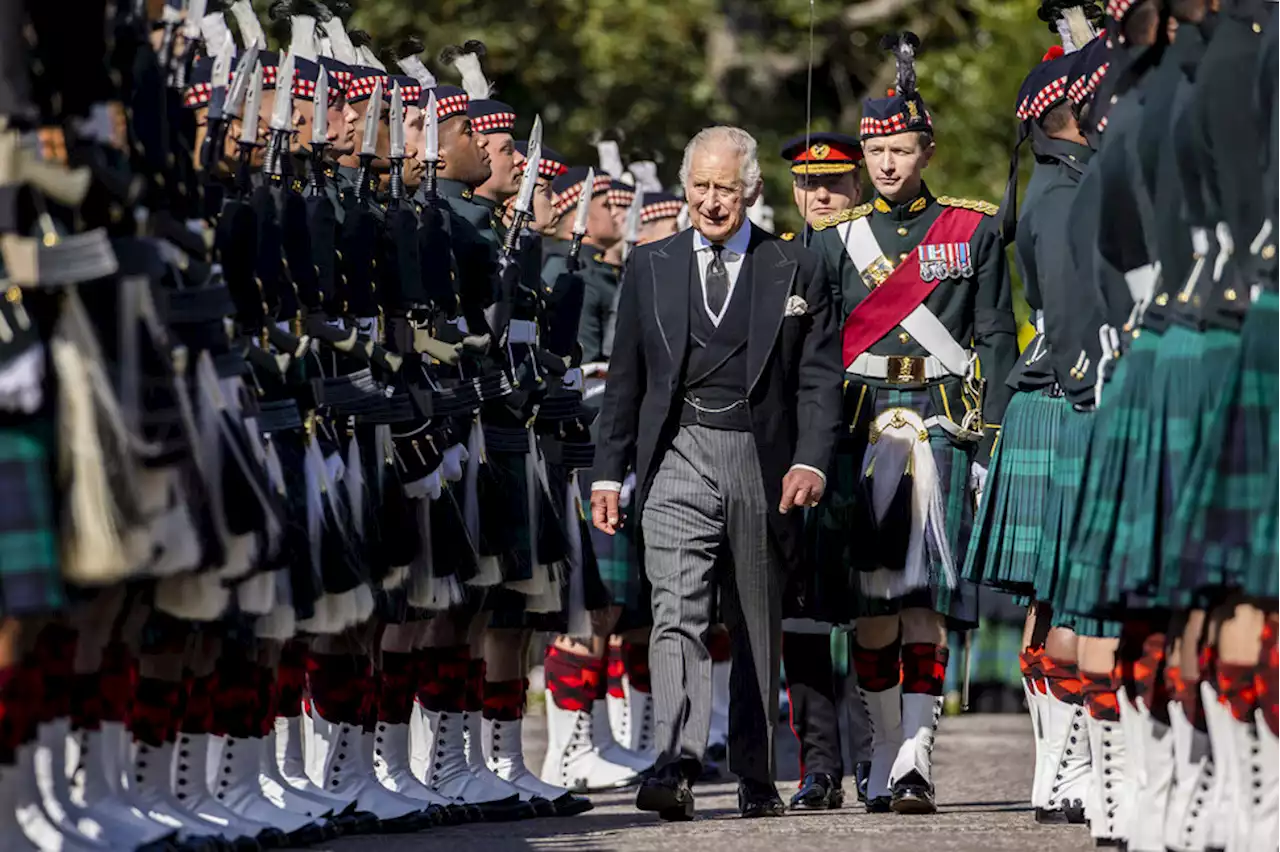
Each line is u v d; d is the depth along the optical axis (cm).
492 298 2172
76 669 1647
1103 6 2370
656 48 5797
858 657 2403
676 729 2200
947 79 5812
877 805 2369
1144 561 1652
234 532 1653
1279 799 1653
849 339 2422
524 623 2342
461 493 2211
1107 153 1730
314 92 2089
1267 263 1609
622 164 3606
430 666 2277
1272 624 1652
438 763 2278
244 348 1828
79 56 1511
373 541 2033
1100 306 1800
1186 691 1694
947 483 2386
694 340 2241
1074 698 2183
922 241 2427
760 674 2245
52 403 1471
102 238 1471
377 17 5519
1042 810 2197
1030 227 2098
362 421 2023
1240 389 1612
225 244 1848
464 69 2583
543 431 2352
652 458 2236
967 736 3472
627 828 2141
